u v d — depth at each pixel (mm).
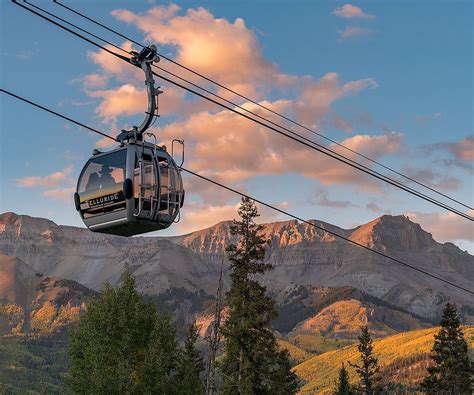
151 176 27000
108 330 55969
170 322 59844
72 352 56375
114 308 56781
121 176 26656
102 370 53812
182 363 59781
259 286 71625
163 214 27484
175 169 27875
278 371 71875
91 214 27719
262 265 71812
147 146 27266
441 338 106750
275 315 70938
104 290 58625
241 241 72875
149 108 26516
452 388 104750
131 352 57156
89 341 55469
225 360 71250
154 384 54969
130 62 26188
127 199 26516
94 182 27438
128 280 59156
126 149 26922
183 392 57438
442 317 107688
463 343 105562
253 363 70562
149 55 26234
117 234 28500
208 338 72438
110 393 52281
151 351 55469
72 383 54625
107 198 27062
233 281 72000
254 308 70375
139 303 58406
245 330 70438
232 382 70562
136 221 26938
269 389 71062
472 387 105750
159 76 26375
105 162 27328
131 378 53656
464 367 104875
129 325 56844
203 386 64750
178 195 27875
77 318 57875
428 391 106062
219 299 72812
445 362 105188
